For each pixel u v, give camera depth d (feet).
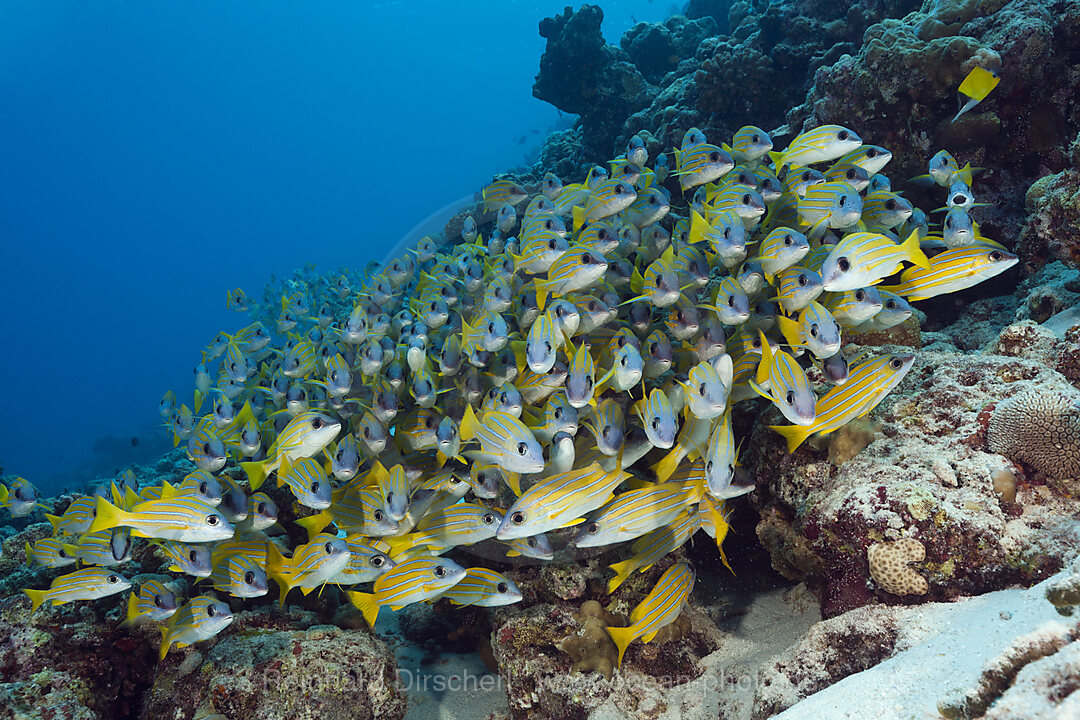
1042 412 10.01
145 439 116.78
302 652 14.57
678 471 11.98
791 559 12.80
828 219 12.96
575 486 10.67
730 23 45.83
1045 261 17.78
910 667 7.80
